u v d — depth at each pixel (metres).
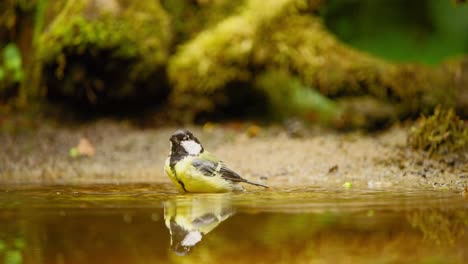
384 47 18.30
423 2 18.91
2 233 4.67
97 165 11.04
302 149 11.33
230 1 15.09
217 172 7.80
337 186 8.22
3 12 14.79
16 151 11.89
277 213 5.58
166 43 13.95
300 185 8.45
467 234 4.55
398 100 13.91
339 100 13.93
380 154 10.23
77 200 6.79
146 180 9.43
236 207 6.04
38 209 6.02
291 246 4.16
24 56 14.61
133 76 13.61
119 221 5.22
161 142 12.54
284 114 13.99
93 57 13.27
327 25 18.23
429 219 5.14
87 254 3.90
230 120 14.27
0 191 7.79
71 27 13.15
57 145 12.38
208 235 4.57
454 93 13.97
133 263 3.70
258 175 9.71
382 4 18.62
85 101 14.04
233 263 3.75
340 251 4.00
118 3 13.59
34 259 3.79
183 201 6.66
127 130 13.66
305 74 14.06
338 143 11.63
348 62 14.16
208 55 14.05
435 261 3.72
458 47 18.55
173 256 3.88
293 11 14.61
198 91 14.02
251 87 14.11
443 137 9.77
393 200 6.44
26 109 14.24
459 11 18.59
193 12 15.05
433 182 8.38
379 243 4.28
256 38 14.15
